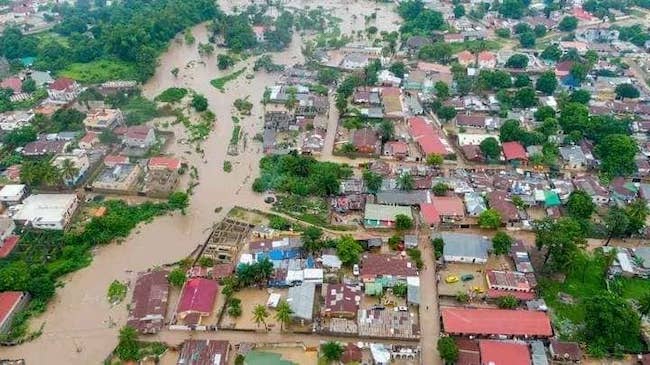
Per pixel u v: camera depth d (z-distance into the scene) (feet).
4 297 393.29
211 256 449.06
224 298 408.87
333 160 583.99
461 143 601.21
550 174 556.92
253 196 528.63
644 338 368.68
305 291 402.93
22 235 470.39
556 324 384.47
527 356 355.15
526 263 429.79
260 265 409.08
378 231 479.00
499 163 574.97
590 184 524.11
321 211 504.02
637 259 436.76
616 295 387.96
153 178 538.88
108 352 368.68
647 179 550.36
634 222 453.58
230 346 369.91
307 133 629.92
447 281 422.41
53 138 609.42
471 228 484.33
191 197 528.63
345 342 373.20
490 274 417.69
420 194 511.40
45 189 534.37
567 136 597.11
